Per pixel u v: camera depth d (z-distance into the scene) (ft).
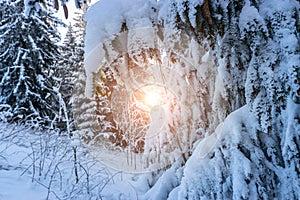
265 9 6.43
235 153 6.60
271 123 6.26
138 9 7.63
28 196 8.96
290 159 6.11
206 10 6.28
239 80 7.01
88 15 7.75
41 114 35.47
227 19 6.55
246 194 6.20
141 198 9.96
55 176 11.32
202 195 6.83
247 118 6.81
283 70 6.00
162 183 9.34
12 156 12.92
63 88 36.01
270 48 6.18
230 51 6.91
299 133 5.98
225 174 6.74
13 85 35.63
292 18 6.10
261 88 6.42
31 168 11.64
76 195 9.84
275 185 6.33
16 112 31.58
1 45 37.04
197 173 7.10
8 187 9.20
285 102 6.09
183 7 6.33
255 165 6.42
